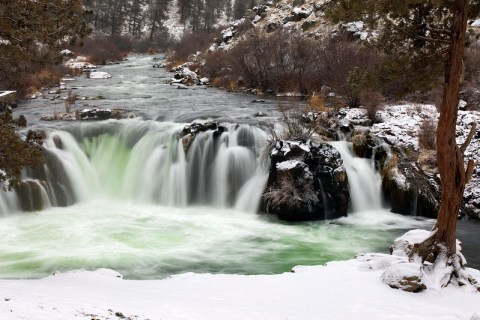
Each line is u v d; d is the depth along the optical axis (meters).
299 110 19.83
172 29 86.75
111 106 22.23
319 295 7.60
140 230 12.64
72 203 15.07
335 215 13.95
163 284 8.34
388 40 9.26
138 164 16.23
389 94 20.17
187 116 19.34
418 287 7.81
